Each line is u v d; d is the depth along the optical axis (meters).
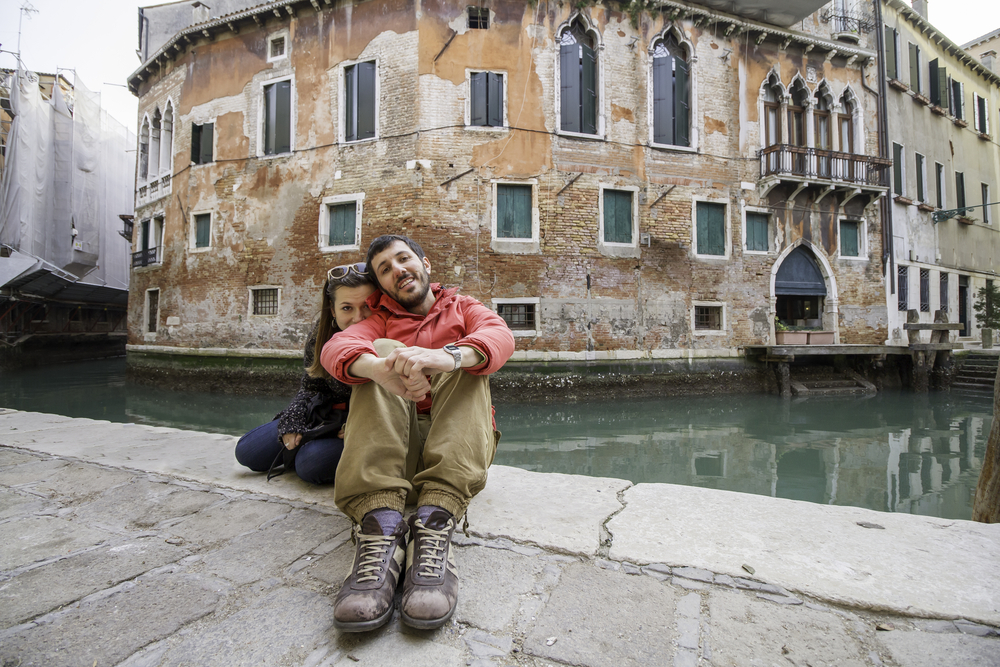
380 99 11.54
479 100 11.39
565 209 11.49
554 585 1.41
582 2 11.65
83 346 22.39
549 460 6.52
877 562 1.50
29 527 1.85
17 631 1.21
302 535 1.75
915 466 6.22
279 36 12.79
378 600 1.21
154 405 10.96
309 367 2.11
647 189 12.05
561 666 1.08
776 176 12.56
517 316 11.41
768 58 13.22
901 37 16.06
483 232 11.20
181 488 2.22
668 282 12.09
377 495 1.46
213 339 13.23
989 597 1.31
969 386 13.84
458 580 1.38
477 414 1.60
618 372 11.53
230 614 1.29
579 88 11.83
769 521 1.82
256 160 12.91
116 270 26.50
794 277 13.52
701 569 1.47
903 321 15.26
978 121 20.14
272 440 2.30
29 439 3.15
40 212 21.42
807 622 1.23
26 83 20.80
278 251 12.52
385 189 11.41
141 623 1.25
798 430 8.33
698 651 1.13
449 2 11.34
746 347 12.45
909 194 15.84
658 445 7.33
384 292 1.81
